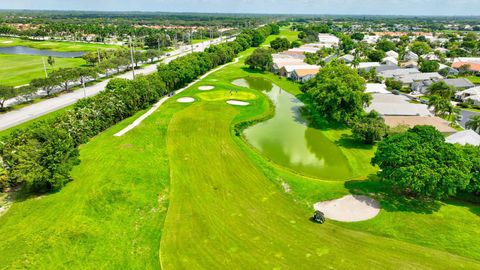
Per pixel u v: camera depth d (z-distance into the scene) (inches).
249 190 1915.6
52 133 1824.6
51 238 1433.3
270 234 1542.8
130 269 1307.8
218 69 5880.9
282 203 1801.2
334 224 1635.1
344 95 2979.8
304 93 4347.9
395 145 1800.0
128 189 1845.5
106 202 1713.8
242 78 5334.6
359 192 1921.8
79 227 1510.8
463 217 1685.5
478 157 1806.1
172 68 4185.5
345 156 2476.6
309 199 1851.6
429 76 4815.5
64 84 4202.8
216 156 2330.2
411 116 3181.6
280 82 5083.7
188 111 3299.7
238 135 2773.1
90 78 4653.1
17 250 1359.5
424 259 1400.1
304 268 1342.3
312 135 2913.4
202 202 1779.0
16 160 1715.1
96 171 2014.0
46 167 1721.2
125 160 2181.3
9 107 3253.0
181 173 2074.3
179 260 1366.9
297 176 2121.1
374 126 2657.5
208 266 1339.8
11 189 1817.2
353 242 1502.2
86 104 2679.6
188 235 1518.2
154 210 1694.1
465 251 1449.3
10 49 7741.1
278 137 2847.0
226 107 3476.9
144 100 3356.3
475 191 1877.5
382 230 1587.1
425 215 1697.8
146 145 2461.9
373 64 6048.2
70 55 7007.9
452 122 3043.8
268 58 5866.1
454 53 7175.2
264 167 2198.6
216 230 1558.8
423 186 1644.9
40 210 1624.0
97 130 2640.3
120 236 1486.2
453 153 1727.4
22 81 4333.2
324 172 2240.4
